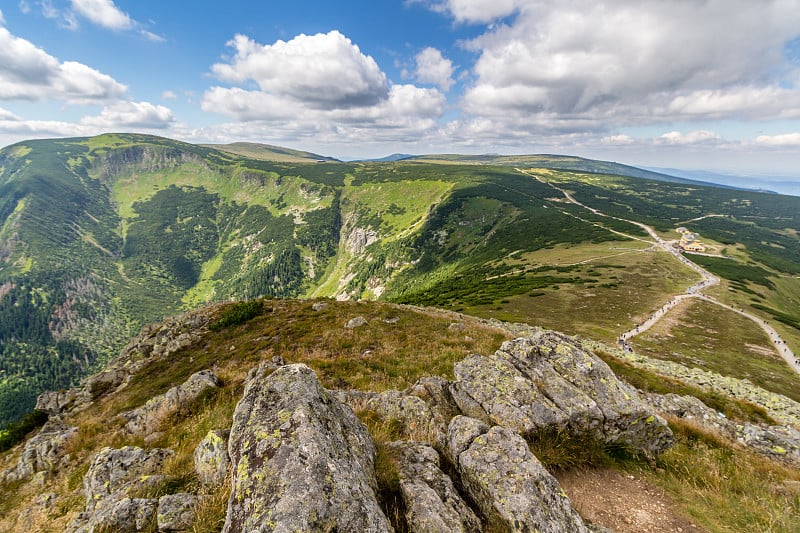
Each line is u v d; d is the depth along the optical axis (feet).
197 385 61.67
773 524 29.04
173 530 24.34
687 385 82.38
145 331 160.86
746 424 53.42
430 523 21.81
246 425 25.61
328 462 21.91
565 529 22.52
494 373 42.60
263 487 20.56
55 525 38.47
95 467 38.83
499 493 24.07
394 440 34.68
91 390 116.98
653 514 29.71
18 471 55.16
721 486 34.24
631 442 36.78
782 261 542.57
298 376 28.96
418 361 70.79
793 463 44.73
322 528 18.58
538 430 34.99
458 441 29.86
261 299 177.78
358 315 128.57
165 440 49.01
